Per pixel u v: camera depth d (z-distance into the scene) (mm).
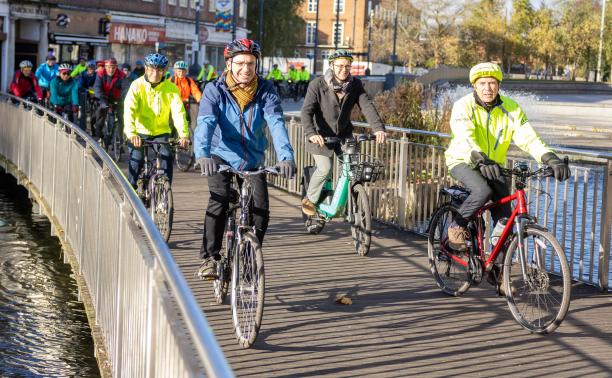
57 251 12328
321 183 10180
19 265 11477
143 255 4539
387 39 98562
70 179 10242
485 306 7648
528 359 6262
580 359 6281
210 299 7605
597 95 63875
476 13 93312
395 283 8430
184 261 9094
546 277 6875
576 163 17375
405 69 96500
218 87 6812
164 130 10531
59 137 11445
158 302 3979
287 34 74188
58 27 42656
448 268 8000
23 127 15117
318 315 7270
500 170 6988
